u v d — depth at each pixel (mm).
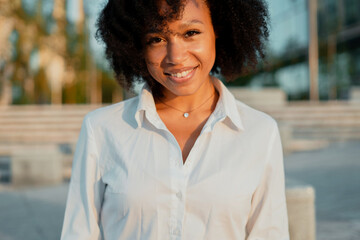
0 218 5074
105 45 1588
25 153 7145
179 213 1278
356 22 20766
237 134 1389
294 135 10703
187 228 1283
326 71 20656
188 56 1295
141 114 1371
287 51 23531
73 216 1367
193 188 1294
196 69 1321
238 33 1528
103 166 1368
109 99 23672
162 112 1472
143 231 1287
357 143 10203
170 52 1284
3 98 17641
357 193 5855
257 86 22578
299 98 22078
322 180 6707
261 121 1430
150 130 1368
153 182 1294
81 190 1372
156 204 1281
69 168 7863
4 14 15664
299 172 7352
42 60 18297
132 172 1312
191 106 1460
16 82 18094
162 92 1471
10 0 15648
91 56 17562
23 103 18938
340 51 21469
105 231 1349
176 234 1271
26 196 6289
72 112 11086
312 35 15578
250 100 12258
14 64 17391
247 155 1359
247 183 1334
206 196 1289
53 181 7188
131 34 1371
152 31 1264
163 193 1289
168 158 1326
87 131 1398
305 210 3016
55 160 7219
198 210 1290
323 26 21453
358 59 21172
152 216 1282
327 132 10797
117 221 1318
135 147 1349
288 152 9180
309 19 15695
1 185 7133
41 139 9852
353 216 4852
